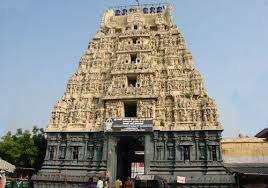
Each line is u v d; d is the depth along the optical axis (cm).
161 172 4356
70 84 5403
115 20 6334
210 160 4278
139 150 5966
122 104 4922
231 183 3981
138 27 5825
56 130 4897
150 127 4503
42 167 4731
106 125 4647
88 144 4788
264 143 4975
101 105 5034
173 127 4581
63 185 4381
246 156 4916
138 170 6125
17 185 4366
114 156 4528
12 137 5531
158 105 4878
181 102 4766
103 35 6022
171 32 5712
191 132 4506
